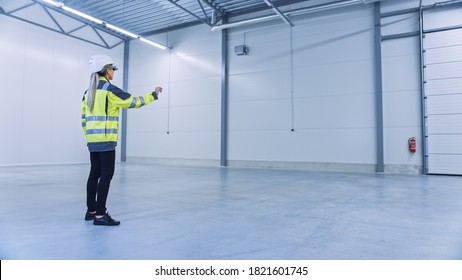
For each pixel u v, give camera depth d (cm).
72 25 1086
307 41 899
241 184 533
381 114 792
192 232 235
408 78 779
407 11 782
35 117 978
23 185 500
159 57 1177
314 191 451
